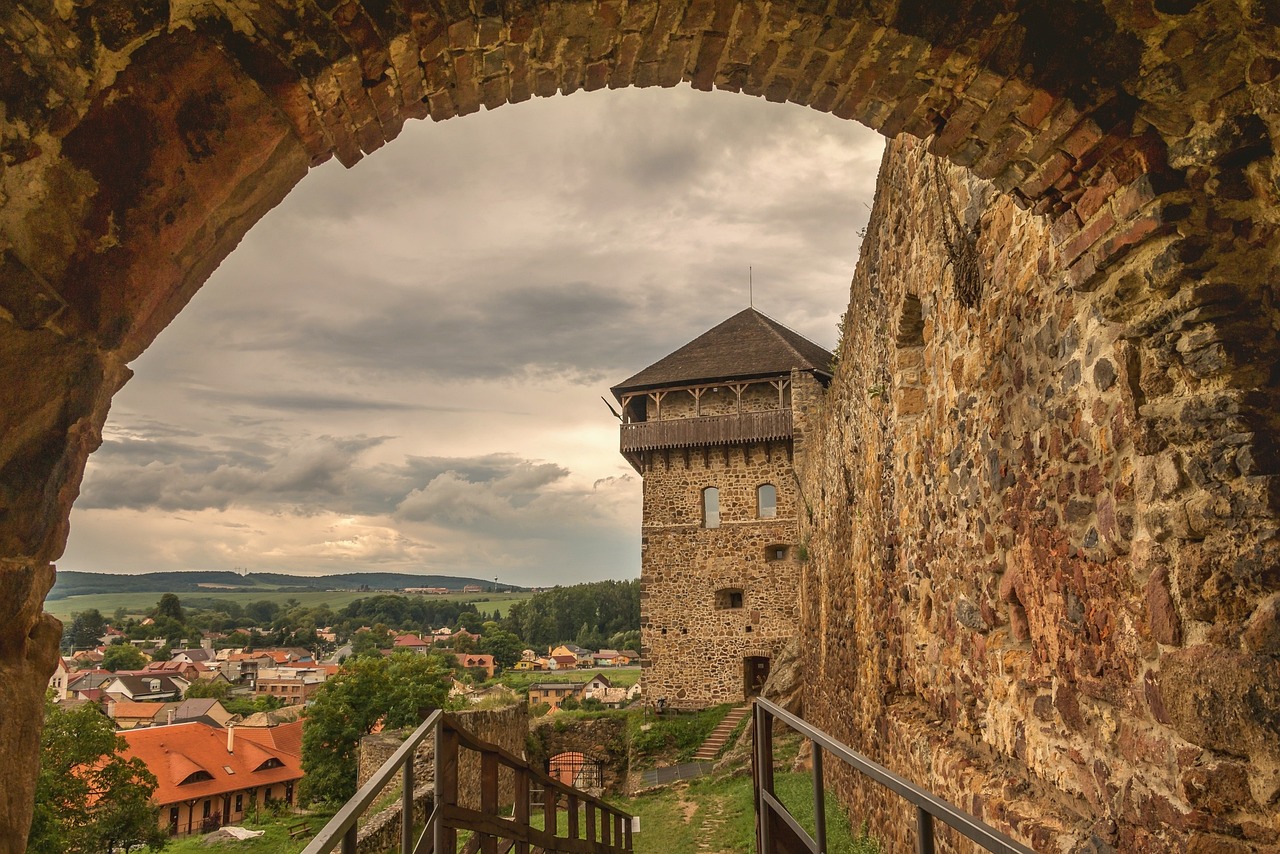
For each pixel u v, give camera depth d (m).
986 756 4.16
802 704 17.92
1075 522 3.04
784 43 2.58
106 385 1.86
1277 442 2.16
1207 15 2.17
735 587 23.84
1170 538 2.40
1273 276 2.25
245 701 74.69
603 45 2.53
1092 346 2.86
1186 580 2.32
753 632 23.45
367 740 18.42
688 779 16.16
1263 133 2.20
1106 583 2.81
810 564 15.23
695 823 11.28
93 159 1.74
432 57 2.30
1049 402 3.26
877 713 6.76
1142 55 2.27
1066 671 3.15
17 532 1.64
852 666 8.58
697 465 24.72
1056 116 2.45
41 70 1.64
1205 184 2.31
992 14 2.35
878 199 6.77
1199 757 2.27
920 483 5.49
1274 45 2.12
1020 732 3.65
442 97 2.52
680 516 24.58
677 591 24.16
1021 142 2.63
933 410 5.13
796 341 26.08
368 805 2.31
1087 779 2.97
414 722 26.30
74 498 1.81
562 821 12.88
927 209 5.16
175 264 1.96
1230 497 2.20
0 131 1.59
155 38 1.81
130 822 20.94
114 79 1.77
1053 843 3.02
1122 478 2.67
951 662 4.76
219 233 2.10
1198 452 2.30
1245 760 2.12
